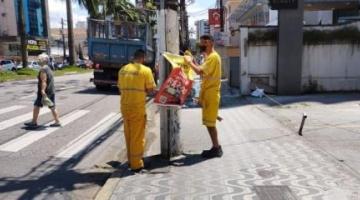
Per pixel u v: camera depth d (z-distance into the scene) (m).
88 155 8.91
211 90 7.61
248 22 47.41
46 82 11.48
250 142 9.14
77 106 16.08
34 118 11.55
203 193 5.94
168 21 7.79
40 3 83.06
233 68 23.34
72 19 53.47
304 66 19.25
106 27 21.81
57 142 9.94
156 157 8.01
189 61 7.52
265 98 18.03
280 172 6.80
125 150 9.34
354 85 19.25
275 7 18.52
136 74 7.03
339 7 26.14
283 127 10.89
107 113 14.49
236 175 6.72
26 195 6.46
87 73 45.59
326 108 14.48
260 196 5.73
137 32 21.62
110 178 6.77
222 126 11.31
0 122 12.17
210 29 43.66
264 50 19.16
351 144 8.70
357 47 19.02
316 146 8.55
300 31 18.64
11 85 26.22
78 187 6.87
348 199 5.56
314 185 6.13
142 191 6.11
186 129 11.12
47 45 83.94
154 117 14.34
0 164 8.05
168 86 7.38
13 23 76.00
